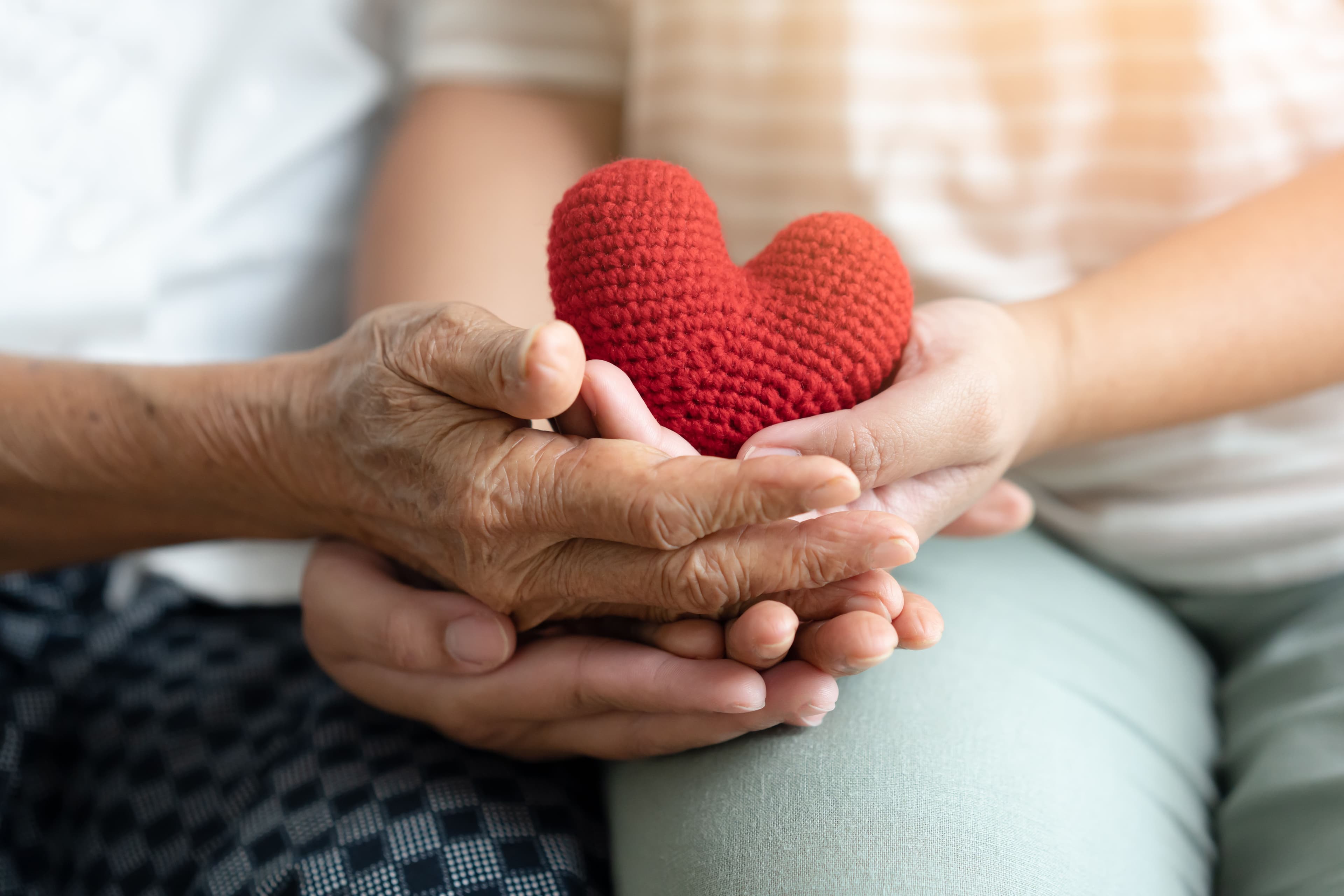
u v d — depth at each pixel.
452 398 0.51
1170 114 0.61
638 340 0.51
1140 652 0.61
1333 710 0.56
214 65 0.72
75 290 0.67
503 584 0.52
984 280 0.64
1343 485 0.61
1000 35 0.62
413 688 0.55
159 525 0.60
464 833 0.54
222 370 0.56
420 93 0.73
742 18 0.65
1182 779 0.57
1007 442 0.53
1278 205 0.59
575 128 0.71
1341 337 0.58
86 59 0.69
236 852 0.55
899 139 0.64
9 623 0.65
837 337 0.51
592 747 0.55
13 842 0.61
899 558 0.48
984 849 0.51
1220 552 0.63
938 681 0.56
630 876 0.54
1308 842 0.54
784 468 0.47
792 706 0.51
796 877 0.51
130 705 0.63
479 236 0.66
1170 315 0.57
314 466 0.54
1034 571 0.63
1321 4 0.60
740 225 0.67
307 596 0.57
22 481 0.57
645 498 0.48
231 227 0.72
